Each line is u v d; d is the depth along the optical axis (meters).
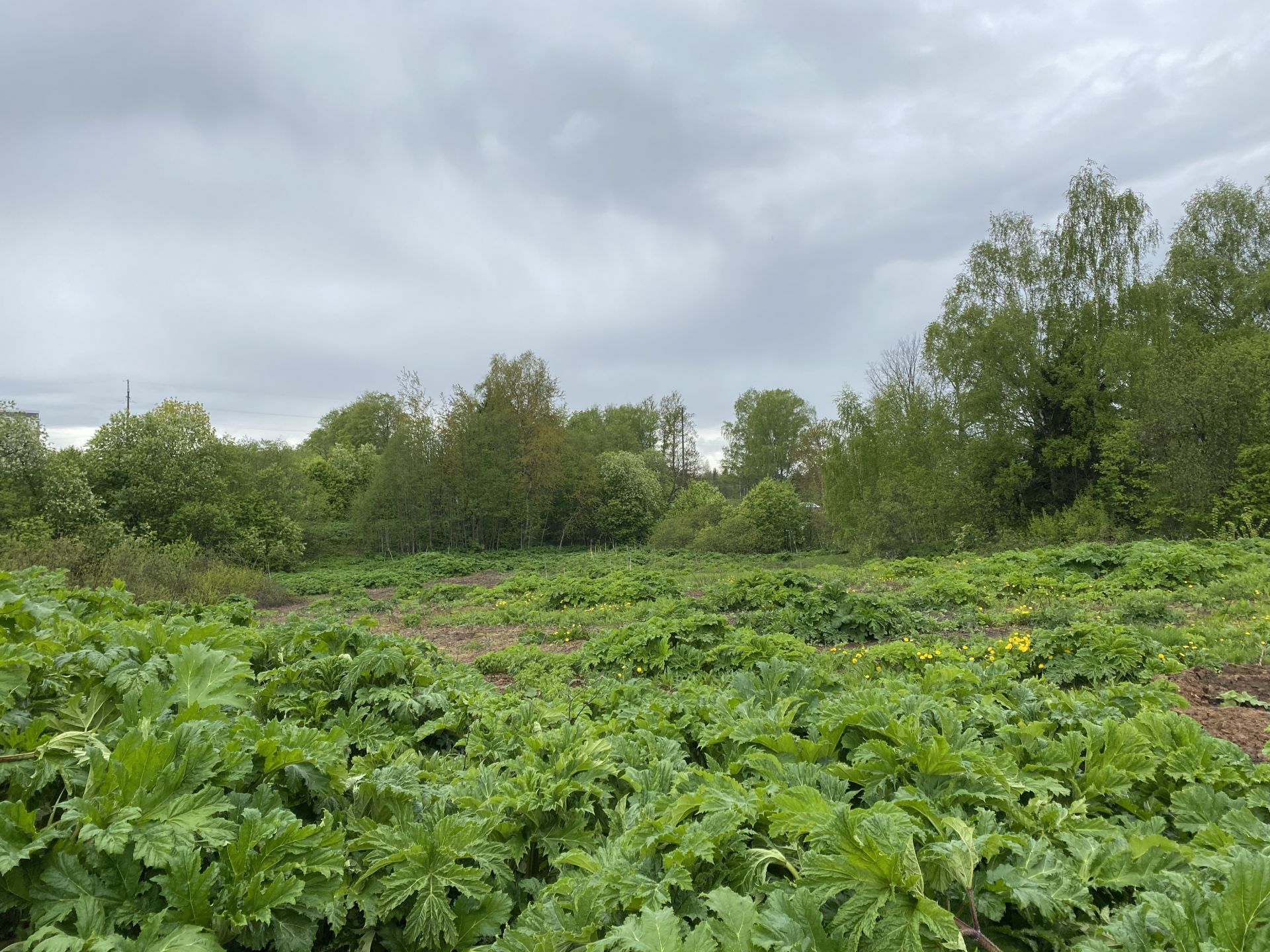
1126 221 28.53
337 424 73.81
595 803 3.47
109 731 2.73
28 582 5.77
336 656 5.62
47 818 2.34
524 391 45.91
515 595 21.64
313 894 2.33
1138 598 12.34
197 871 2.07
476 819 3.06
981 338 28.86
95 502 27.70
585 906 2.39
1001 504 29.52
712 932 1.98
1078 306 29.31
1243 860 1.87
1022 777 3.24
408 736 4.93
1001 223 30.83
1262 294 29.16
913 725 3.13
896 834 2.14
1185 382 24.03
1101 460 26.95
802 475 61.16
